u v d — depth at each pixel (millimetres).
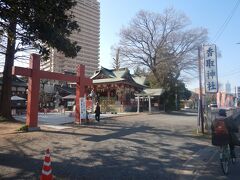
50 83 57594
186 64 49406
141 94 40781
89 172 8562
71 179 7844
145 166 9539
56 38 11750
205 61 18203
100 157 10539
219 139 8477
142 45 50656
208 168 9477
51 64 28391
